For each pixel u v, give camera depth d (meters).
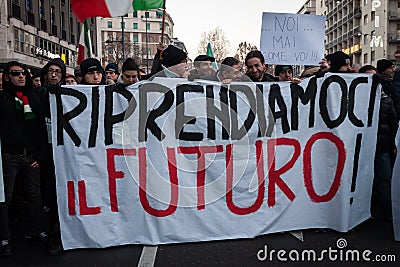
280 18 5.17
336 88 4.38
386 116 4.70
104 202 4.03
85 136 4.01
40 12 27.39
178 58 4.99
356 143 4.42
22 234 4.67
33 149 4.21
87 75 4.63
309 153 4.36
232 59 5.32
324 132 4.37
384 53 51.62
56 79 4.75
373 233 4.35
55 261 3.80
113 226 4.04
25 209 5.20
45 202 4.49
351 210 4.40
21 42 24.19
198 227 4.11
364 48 56.97
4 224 4.02
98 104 4.04
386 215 4.77
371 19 54.06
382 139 4.71
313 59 5.25
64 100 4.00
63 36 31.59
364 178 4.50
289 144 4.30
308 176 4.36
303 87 4.34
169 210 4.07
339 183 4.34
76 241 4.02
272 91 4.28
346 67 5.13
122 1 5.99
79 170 4.00
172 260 3.72
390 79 5.67
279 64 5.20
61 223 4.00
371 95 4.48
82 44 7.50
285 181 4.30
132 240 4.07
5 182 4.11
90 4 5.97
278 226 4.30
